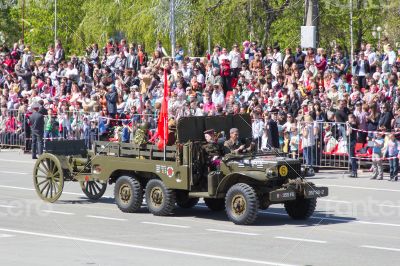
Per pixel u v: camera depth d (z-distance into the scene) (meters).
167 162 30.20
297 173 29.39
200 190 30.20
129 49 58.25
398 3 73.56
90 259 23.12
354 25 77.88
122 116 49.03
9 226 28.55
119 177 31.69
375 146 40.22
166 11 74.50
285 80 48.00
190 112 46.25
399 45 74.31
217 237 26.41
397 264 22.53
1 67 62.59
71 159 33.50
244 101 46.50
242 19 68.12
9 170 44.47
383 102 42.69
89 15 83.31
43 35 94.69
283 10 70.81
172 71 51.81
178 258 23.23
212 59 51.72
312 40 51.03
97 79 56.03
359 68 47.84
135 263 22.58
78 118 50.03
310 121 42.56
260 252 24.08
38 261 22.89
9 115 54.25
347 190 37.06
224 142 30.34
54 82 57.62
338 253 23.97
